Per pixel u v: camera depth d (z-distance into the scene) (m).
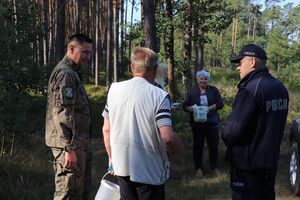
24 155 7.83
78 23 27.09
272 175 4.27
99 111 13.69
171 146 3.64
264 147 4.09
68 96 4.39
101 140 11.20
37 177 6.89
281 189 7.51
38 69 8.27
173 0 14.02
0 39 7.80
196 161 8.23
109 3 26.58
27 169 6.96
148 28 9.56
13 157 7.32
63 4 19.64
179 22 13.78
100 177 7.83
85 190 4.84
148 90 3.77
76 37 4.61
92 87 24.89
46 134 4.55
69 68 4.52
